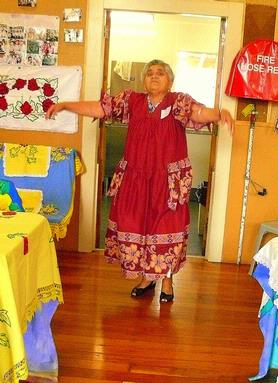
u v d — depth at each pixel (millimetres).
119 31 6184
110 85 6137
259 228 3547
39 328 1962
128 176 2799
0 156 3473
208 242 3732
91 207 3688
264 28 3443
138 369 2121
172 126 2742
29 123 3617
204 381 2061
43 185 3426
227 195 3650
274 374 2115
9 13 3488
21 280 1470
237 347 2383
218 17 3480
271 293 1806
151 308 2789
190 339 2436
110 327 2512
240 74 3402
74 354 2215
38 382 1938
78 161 3557
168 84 2725
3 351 1256
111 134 5691
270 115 3557
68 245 3750
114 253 2963
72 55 3521
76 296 2891
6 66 3549
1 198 2270
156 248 2793
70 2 3455
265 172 3629
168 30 6125
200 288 3156
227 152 3590
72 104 2818
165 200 2766
